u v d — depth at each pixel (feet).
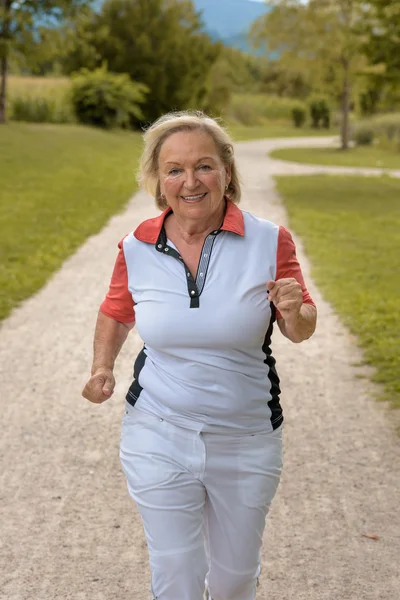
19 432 19.39
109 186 72.59
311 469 17.40
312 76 140.15
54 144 103.81
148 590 12.89
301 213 58.95
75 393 22.11
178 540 9.23
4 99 120.57
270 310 9.29
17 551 14.06
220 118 9.95
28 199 61.77
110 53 162.91
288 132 207.00
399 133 158.81
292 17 132.67
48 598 12.67
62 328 28.66
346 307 31.30
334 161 116.06
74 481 16.81
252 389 9.37
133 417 9.68
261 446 9.46
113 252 42.88
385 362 24.41
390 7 69.56
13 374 23.68
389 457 17.98
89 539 14.48
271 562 13.71
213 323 9.10
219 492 9.46
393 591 12.86
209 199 9.32
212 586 10.03
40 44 118.01
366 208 64.03
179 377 9.29
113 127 147.84
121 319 10.11
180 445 9.32
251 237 9.43
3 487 16.55
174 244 9.51
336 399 21.67
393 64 71.26
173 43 162.71
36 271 37.47
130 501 15.92
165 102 163.02
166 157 9.36
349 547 14.17
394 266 40.11
